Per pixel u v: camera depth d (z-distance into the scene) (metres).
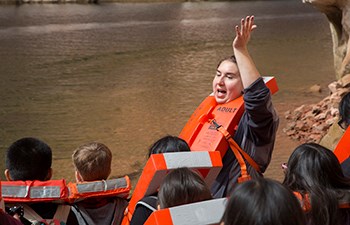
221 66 4.28
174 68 17.98
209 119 4.29
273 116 3.97
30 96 13.92
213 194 4.11
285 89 14.50
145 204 3.21
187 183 2.84
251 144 4.05
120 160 9.09
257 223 2.01
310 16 35.94
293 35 26.52
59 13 35.44
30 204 3.60
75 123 11.43
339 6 11.04
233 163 4.08
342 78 11.16
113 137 10.44
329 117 10.41
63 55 20.25
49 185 3.64
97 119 11.73
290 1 48.69
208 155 3.37
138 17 34.69
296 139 9.88
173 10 40.03
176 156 3.30
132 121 11.56
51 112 12.36
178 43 23.78
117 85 15.27
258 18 34.69
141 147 9.84
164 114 12.12
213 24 31.03
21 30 26.97
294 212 2.04
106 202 3.85
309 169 3.09
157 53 21.05
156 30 28.03
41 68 17.70
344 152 3.90
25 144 3.82
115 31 27.31
